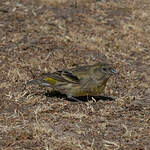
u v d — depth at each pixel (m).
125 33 20.23
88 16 21.69
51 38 18.94
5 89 14.14
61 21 20.75
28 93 13.98
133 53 18.53
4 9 21.52
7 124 11.45
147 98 14.20
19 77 15.08
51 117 12.04
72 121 11.84
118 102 13.60
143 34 20.42
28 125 11.33
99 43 18.97
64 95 14.09
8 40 18.36
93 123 11.76
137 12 22.61
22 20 20.50
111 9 22.78
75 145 10.13
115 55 18.20
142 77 16.17
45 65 16.52
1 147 10.05
